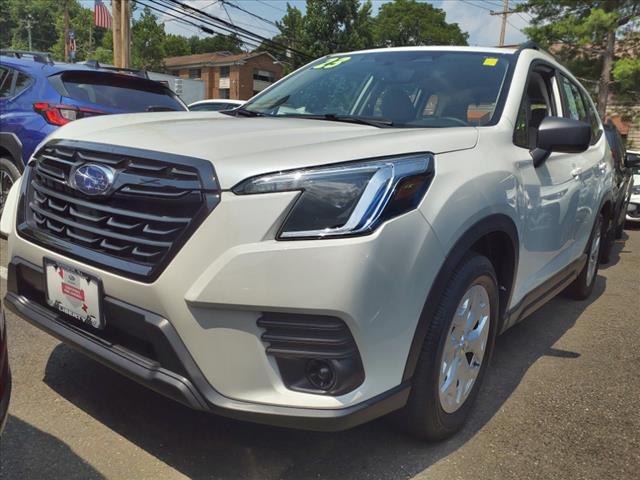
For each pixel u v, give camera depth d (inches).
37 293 105.4
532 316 187.6
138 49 1902.1
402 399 89.3
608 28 873.5
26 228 103.8
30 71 222.1
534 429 113.6
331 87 143.8
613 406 125.8
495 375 138.5
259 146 87.7
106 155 91.5
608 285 238.8
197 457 96.7
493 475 97.3
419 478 95.0
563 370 144.3
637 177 433.4
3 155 225.9
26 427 101.3
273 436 103.9
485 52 142.4
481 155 105.3
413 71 139.6
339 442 103.0
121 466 93.1
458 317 99.7
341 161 82.8
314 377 83.0
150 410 109.9
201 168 81.4
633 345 165.8
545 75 152.7
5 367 75.0
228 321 80.6
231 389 82.4
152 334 83.9
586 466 102.1
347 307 78.7
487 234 105.8
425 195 88.3
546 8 941.8
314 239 78.9
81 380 119.0
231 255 78.9
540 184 125.8
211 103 473.4
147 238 84.8
